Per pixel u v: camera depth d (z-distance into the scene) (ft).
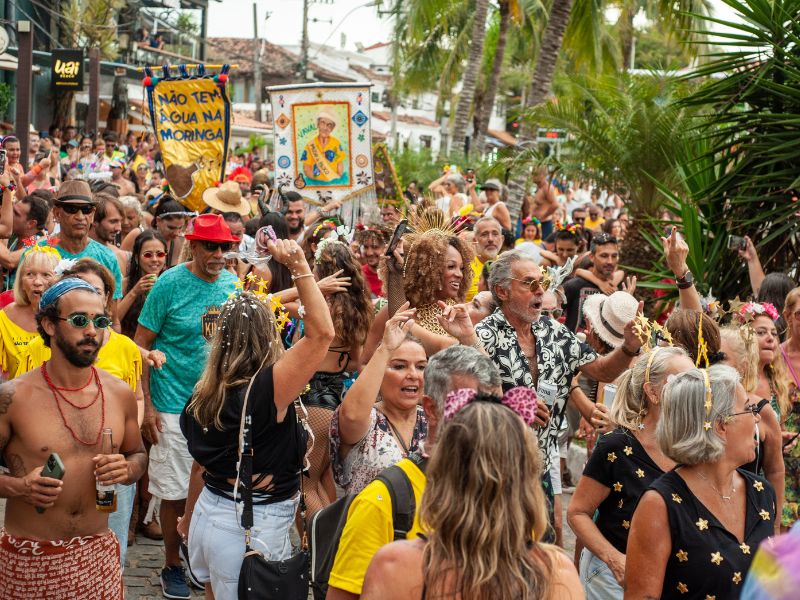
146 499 22.99
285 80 200.64
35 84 103.09
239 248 28.81
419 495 11.02
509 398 9.24
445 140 174.19
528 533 9.02
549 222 51.57
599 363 18.15
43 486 13.44
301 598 13.88
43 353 18.37
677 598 12.10
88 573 14.25
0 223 27.81
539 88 64.03
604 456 14.79
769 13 30.04
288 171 37.06
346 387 20.16
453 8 116.88
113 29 110.32
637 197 40.78
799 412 20.08
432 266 19.48
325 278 20.06
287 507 14.42
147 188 62.59
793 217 29.78
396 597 9.00
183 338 20.58
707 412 11.89
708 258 31.91
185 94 29.76
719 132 31.68
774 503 12.53
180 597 19.80
